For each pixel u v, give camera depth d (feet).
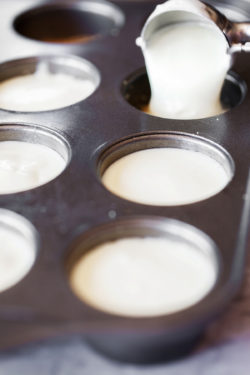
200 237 1.25
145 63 1.79
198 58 1.64
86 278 1.22
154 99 1.70
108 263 1.25
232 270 1.17
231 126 1.54
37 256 1.22
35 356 1.16
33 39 2.14
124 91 1.72
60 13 2.17
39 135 1.57
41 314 1.11
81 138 1.52
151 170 1.50
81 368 1.14
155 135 1.54
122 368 1.15
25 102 1.77
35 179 1.50
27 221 1.29
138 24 2.04
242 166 1.41
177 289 1.20
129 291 1.20
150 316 1.09
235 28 1.58
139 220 1.29
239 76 1.73
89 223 1.29
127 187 1.46
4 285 1.23
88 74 1.83
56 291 1.15
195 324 1.08
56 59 1.87
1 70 1.86
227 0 2.06
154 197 1.43
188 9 1.52
